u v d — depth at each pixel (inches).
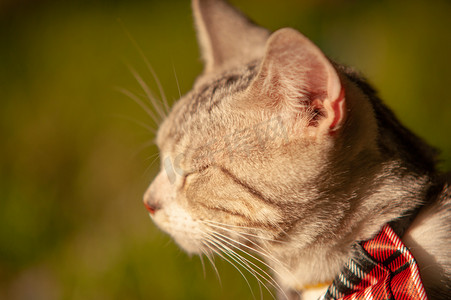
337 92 17.3
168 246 24.1
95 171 29.2
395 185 18.3
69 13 42.5
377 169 18.2
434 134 27.5
